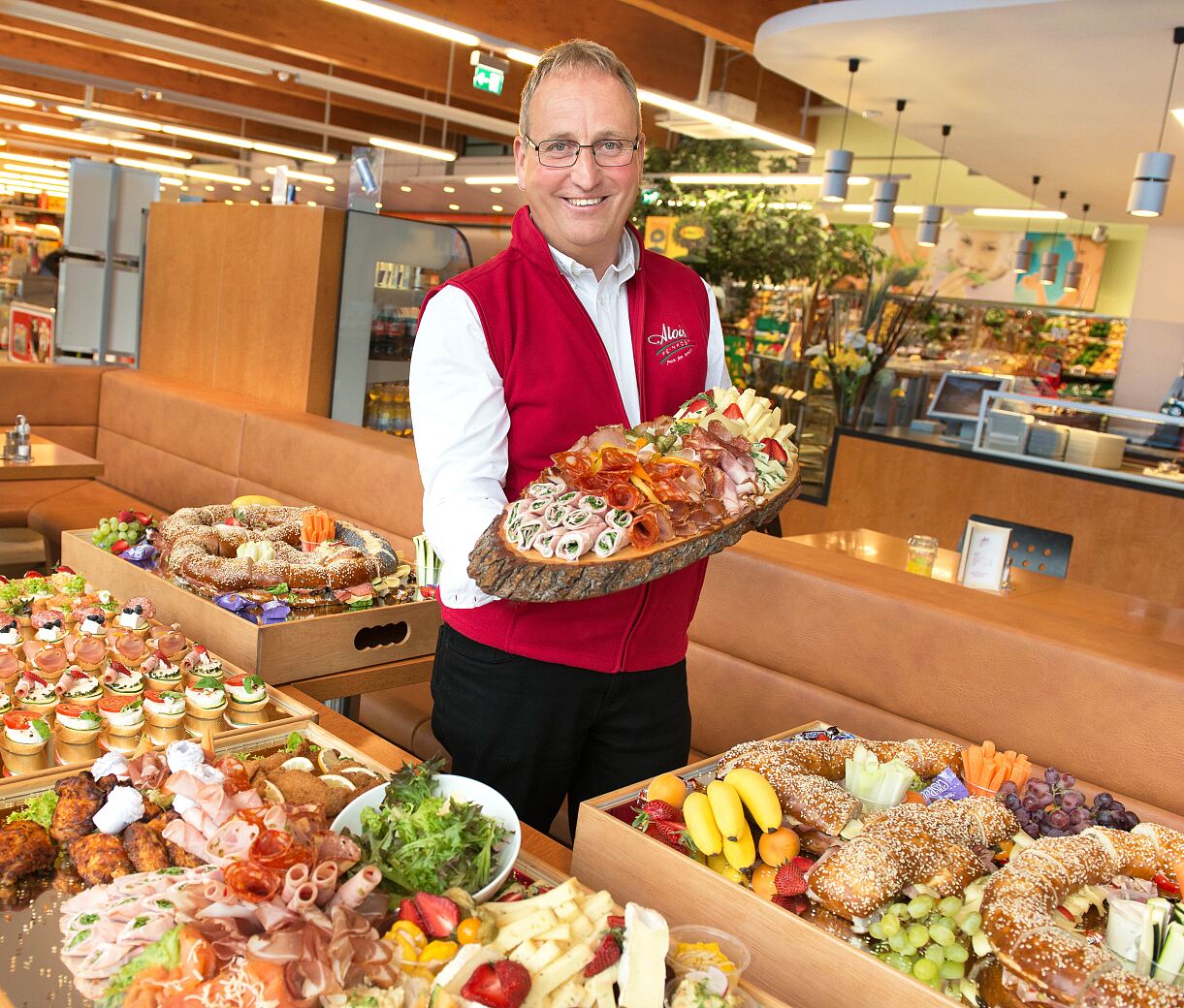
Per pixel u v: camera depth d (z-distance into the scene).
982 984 1.28
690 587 1.89
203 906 1.18
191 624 2.53
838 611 2.47
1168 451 6.14
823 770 1.70
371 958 1.13
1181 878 1.42
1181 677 1.99
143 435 5.27
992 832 1.53
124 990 1.13
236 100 14.19
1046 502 6.34
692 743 2.74
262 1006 1.05
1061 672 2.12
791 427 1.78
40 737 1.85
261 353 4.96
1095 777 2.08
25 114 17.73
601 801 1.57
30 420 5.44
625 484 1.44
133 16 9.53
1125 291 12.18
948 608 2.32
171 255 5.63
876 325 11.37
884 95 7.48
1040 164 8.93
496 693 1.78
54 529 4.55
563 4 8.25
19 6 8.77
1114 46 5.50
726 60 11.02
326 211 4.57
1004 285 12.62
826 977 1.28
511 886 1.41
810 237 11.65
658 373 1.89
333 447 4.06
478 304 1.68
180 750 1.59
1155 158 6.11
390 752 1.97
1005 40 5.72
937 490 6.89
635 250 1.87
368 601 2.65
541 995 1.15
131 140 18.34
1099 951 1.23
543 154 1.67
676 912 1.43
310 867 1.18
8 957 1.23
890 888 1.33
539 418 1.74
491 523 1.52
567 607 1.75
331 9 9.61
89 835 1.46
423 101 10.88
